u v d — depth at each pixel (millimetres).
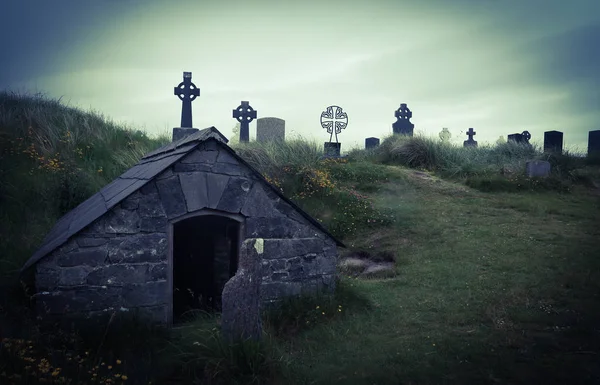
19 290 6320
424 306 6766
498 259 8359
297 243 6984
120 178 8852
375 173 14453
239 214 6652
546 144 18391
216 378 4543
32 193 10180
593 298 6375
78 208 8578
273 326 6078
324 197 12359
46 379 4137
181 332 5805
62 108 15062
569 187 13492
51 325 5500
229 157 6625
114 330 5547
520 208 11695
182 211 6289
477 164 15547
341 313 6535
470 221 10789
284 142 14914
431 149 16266
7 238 8539
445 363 4844
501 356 4910
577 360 4727
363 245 10195
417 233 10352
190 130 12672
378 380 4566
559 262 7930
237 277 4980
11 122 12602
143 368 4742
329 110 19000
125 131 15086
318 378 4656
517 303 6441
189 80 17328
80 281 5715
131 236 5996
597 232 9656
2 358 4371
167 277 6176
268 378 4602
